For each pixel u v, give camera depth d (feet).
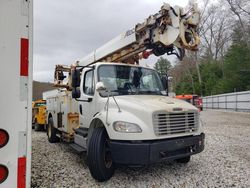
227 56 142.92
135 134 14.20
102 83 17.24
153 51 20.17
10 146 6.65
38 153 24.25
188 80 195.00
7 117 6.63
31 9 7.02
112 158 14.75
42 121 44.93
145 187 14.76
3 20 6.67
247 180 15.90
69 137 23.59
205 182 15.55
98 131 15.88
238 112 83.71
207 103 127.75
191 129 16.15
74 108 23.79
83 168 18.89
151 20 18.80
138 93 18.99
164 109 14.94
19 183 6.74
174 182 15.53
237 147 25.86
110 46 23.36
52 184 15.44
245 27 128.98
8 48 6.69
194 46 18.57
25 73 6.85
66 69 32.63
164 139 14.93
